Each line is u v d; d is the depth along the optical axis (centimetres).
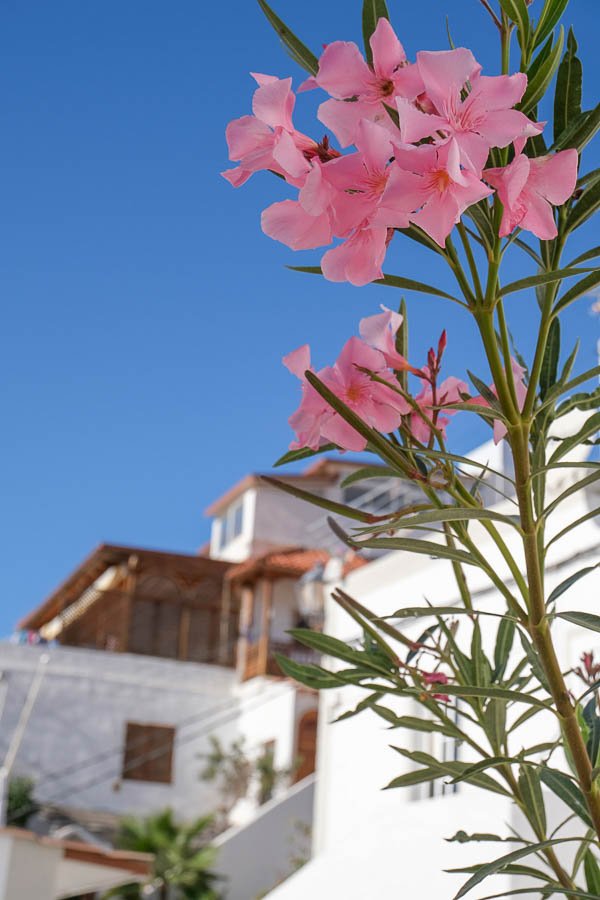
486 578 720
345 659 208
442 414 175
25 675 2122
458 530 160
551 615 149
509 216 126
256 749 2097
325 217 128
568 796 193
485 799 636
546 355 179
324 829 888
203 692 2205
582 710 198
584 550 627
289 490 158
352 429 160
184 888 1681
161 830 1741
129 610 2344
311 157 134
